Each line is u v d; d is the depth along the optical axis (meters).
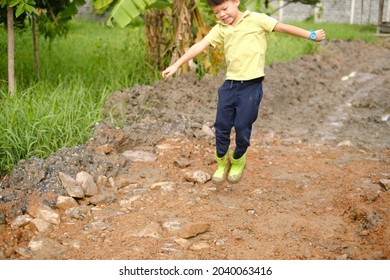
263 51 5.33
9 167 5.98
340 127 9.35
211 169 6.71
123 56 11.64
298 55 15.52
